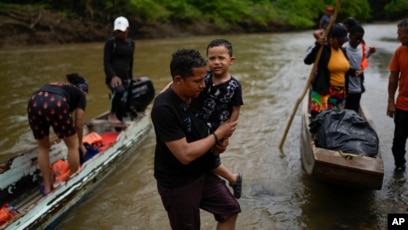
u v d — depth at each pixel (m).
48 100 4.46
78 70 13.50
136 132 6.62
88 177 5.02
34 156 5.14
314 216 4.58
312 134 5.36
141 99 7.26
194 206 3.14
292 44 21.45
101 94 10.32
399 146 5.46
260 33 29.86
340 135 4.90
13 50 18.84
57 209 4.38
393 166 5.79
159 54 17.48
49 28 21.72
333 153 4.59
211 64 3.41
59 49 19.27
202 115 3.53
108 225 4.50
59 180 4.96
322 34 5.65
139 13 24.94
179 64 2.87
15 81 11.77
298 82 11.65
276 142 6.89
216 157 3.31
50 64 14.74
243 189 5.22
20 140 7.03
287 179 5.50
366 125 5.06
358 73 5.82
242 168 5.85
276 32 30.80
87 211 4.78
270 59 15.88
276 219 4.54
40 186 5.11
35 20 21.47
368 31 29.75
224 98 3.45
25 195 4.97
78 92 4.90
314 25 34.81
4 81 11.75
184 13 27.36
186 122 3.02
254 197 5.02
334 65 5.62
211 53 3.41
